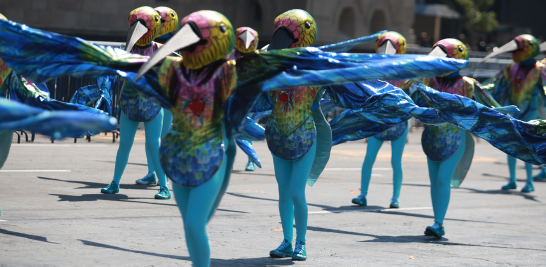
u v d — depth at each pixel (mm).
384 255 10625
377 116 12141
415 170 24906
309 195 17219
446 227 13852
